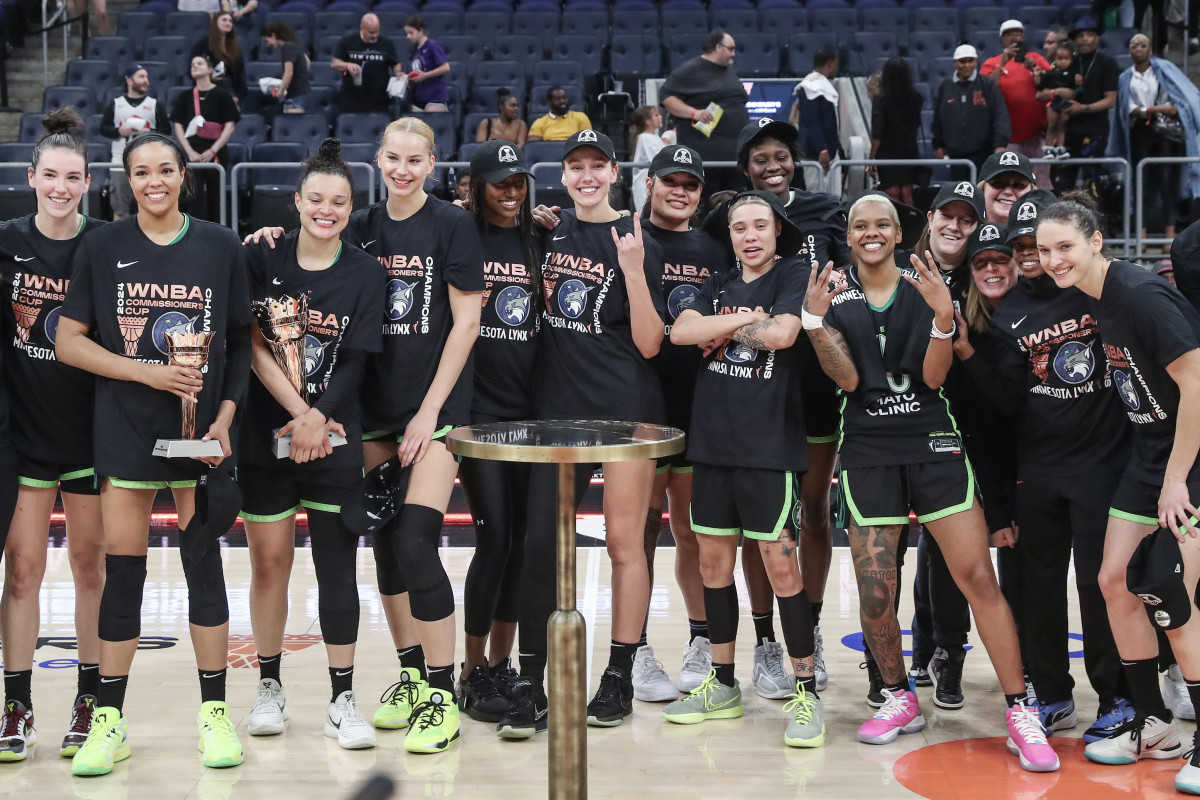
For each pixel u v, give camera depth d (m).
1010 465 3.95
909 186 8.98
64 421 3.61
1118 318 3.37
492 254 3.99
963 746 3.74
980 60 12.58
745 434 3.79
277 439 3.61
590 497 7.76
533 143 10.00
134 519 3.53
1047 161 8.69
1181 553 3.32
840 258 4.45
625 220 4.00
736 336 3.77
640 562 3.94
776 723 3.96
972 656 4.69
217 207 9.17
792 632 3.79
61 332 3.49
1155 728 3.55
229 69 10.60
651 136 8.71
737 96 8.64
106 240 3.50
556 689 2.49
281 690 3.90
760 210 3.86
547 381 4.00
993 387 3.73
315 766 3.55
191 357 3.46
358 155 10.02
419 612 3.69
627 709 3.97
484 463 3.88
